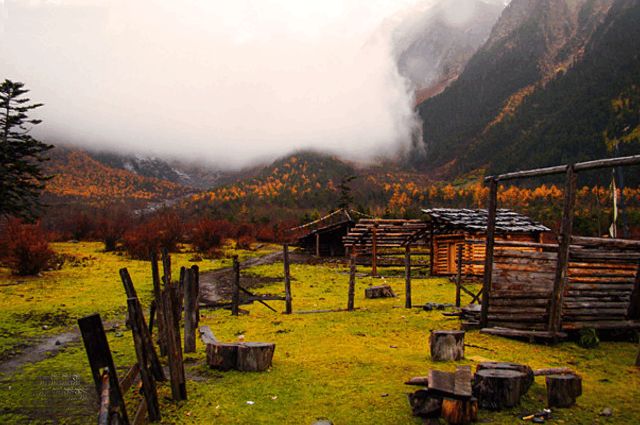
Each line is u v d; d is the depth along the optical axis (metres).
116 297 18.34
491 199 11.85
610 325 10.77
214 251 41.72
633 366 8.73
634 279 11.36
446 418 6.05
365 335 11.66
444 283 24.53
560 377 6.66
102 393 4.62
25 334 12.26
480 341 10.62
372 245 30.36
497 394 6.43
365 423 6.12
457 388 6.12
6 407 7.12
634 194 88.44
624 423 6.04
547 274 11.10
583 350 9.95
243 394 7.30
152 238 40.94
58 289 20.27
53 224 65.81
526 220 27.62
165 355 9.75
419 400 6.27
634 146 157.00
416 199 181.88
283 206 148.62
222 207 149.25
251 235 66.94
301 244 52.19
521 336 10.67
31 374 8.82
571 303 10.83
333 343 10.84
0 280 22.64
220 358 8.65
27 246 24.61
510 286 11.48
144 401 6.23
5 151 26.81
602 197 99.31
